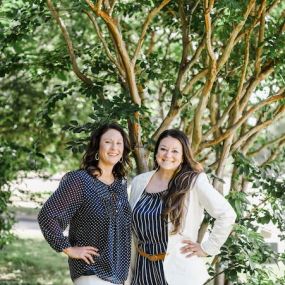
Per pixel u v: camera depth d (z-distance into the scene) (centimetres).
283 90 535
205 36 479
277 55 511
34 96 850
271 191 512
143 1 512
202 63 611
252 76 527
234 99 529
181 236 375
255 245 478
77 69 536
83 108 871
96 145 376
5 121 859
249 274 509
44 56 624
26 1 507
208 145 528
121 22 644
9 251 1091
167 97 684
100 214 361
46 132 831
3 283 863
